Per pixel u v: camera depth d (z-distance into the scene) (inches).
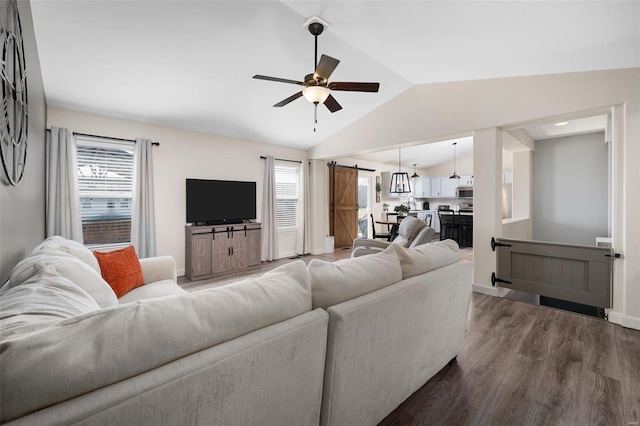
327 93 113.4
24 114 66.1
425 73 147.2
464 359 87.4
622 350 92.0
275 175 240.8
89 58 114.0
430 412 65.2
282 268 50.0
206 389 31.7
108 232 162.2
